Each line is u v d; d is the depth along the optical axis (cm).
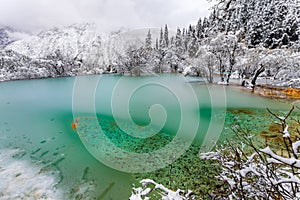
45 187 356
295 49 1180
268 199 137
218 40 1185
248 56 1191
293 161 100
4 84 1764
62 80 1864
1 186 361
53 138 545
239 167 162
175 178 342
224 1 361
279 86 1063
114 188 338
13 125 672
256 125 526
